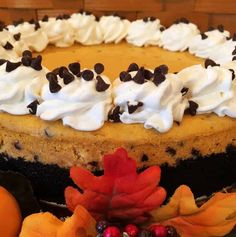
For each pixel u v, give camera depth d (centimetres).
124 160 19
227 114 23
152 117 22
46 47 34
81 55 32
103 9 39
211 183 24
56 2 39
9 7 39
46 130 22
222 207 20
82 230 19
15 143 22
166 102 22
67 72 22
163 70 23
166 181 23
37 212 22
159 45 35
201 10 38
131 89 22
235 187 25
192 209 20
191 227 20
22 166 23
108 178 19
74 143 21
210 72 24
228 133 23
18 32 33
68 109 21
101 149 21
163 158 22
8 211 21
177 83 22
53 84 22
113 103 22
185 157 22
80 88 22
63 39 35
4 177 22
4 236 20
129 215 20
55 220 20
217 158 23
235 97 24
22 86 23
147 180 19
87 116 22
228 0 37
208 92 23
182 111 22
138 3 39
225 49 31
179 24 35
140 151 22
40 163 22
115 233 19
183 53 33
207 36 32
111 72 28
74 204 20
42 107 22
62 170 22
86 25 36
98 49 34
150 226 20
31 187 22
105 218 20
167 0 39
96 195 20
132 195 19
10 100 23
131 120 22
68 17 37
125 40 37
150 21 36
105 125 22
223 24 38
